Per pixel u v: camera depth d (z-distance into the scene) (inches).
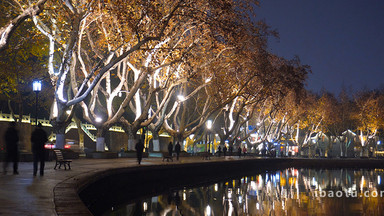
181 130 2236.7
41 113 2751.0
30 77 1818.4
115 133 3105.3
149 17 1213.1
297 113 3612.2
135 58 1653.5
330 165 3262.8
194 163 1593.3
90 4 1105.4
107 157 1676.9
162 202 1043.9
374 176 2330.2
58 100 1273.4
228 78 2283.5
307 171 2768.2
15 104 2472.9
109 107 1697.8
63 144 1416.1
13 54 1478.8
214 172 1904.5
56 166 1031.6
